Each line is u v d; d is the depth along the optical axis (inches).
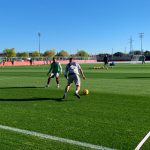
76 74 597.9
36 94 684.7
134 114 446.3
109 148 295.4
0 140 324.5
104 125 383.6
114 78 1151.0
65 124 390.3
